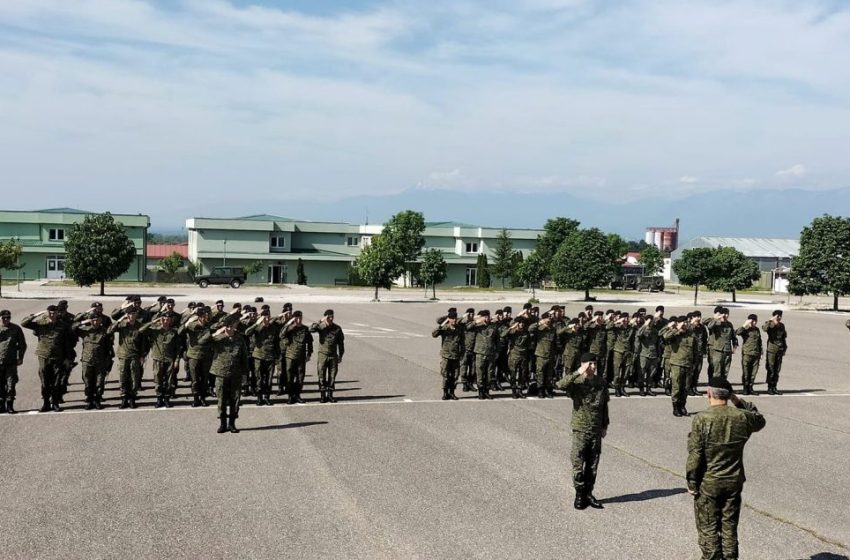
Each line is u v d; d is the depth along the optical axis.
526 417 15.53
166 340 15.78
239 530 8.72
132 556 7.93
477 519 9.23
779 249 105.69
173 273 79.31
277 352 17.17
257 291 64.44
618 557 8.13
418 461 11.84
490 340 17.69
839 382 22.02
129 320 15.51
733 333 19.28
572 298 64.12
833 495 10.63
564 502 9.95
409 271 82.44
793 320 45.38
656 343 18.89
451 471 11.30
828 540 8.86
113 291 59.12
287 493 10.09
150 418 14.64
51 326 14.88
